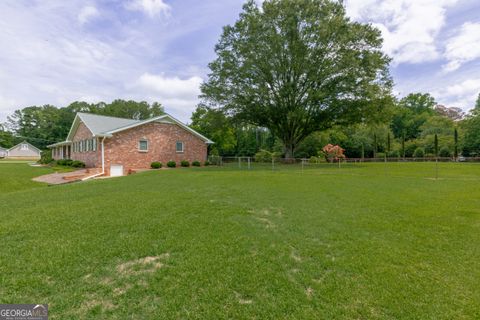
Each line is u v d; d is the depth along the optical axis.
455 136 29.80
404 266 2.95
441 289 2.48
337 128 27.38
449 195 7.02
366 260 3.08
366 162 26.56
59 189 8.36
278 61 20.72
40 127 56.16
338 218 4.77
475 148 28.55
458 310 2.17
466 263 3.02
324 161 25.52
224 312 2.14
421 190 7.83
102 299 2.30
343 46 19.20
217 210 5.25
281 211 5.26
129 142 18.14
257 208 5.47
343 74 19.19
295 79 21.23
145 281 2.59
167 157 20.20
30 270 2.76
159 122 19.73
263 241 3.64
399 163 23.72
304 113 21.52
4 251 3.22
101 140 17.12
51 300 2.28
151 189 7.96
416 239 3.77
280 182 9.51
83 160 20.62
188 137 21.64
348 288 2.49
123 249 3.31
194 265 2.91
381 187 8.40
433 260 3.10
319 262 3.03
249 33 20.53
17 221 4.45
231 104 22.08
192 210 5.22
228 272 2.77
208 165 22.42
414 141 34.66
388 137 35.75
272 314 2.12
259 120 24.62
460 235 3.93
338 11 19.59
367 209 5.44
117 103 49.91
